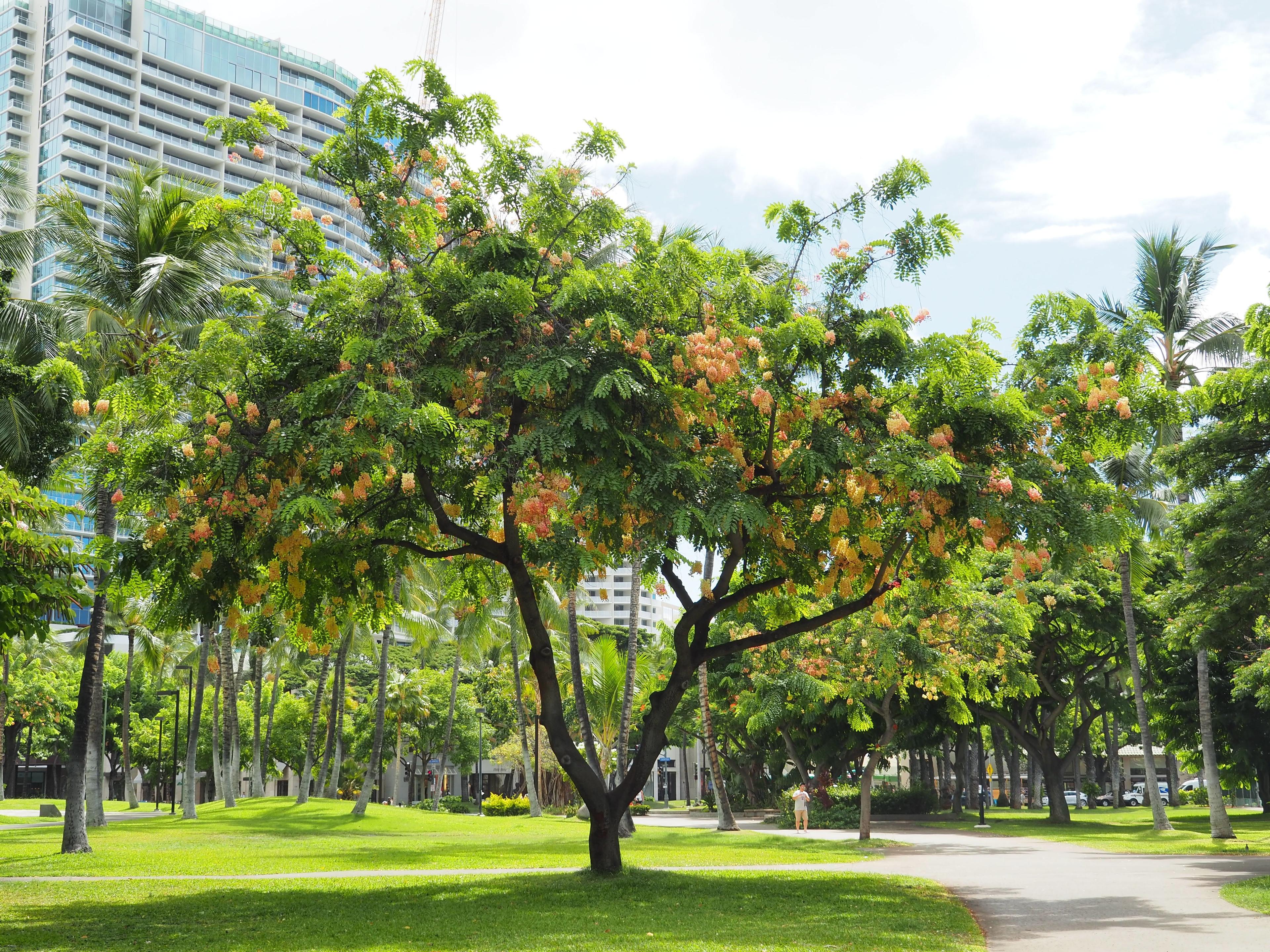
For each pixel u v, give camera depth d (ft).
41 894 45.47
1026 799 254.27
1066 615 112.57
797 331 40.81
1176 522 67.97
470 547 46.85
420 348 38.24
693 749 303.68
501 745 217.77
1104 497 43.75
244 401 39.63
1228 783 121.49
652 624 461.37
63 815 144.77
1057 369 44.73
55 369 42.52
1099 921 36.17
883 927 34.32
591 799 48.73
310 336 40.06
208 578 42.65
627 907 39.22
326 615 50.03
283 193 42.42
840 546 44.91
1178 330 93.81
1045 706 130.52
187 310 69.82
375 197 43.06
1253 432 61.77
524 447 37.55
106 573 56.24
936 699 100.07
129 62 370.73
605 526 41.55
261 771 173.06
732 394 42.93
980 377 43.16
